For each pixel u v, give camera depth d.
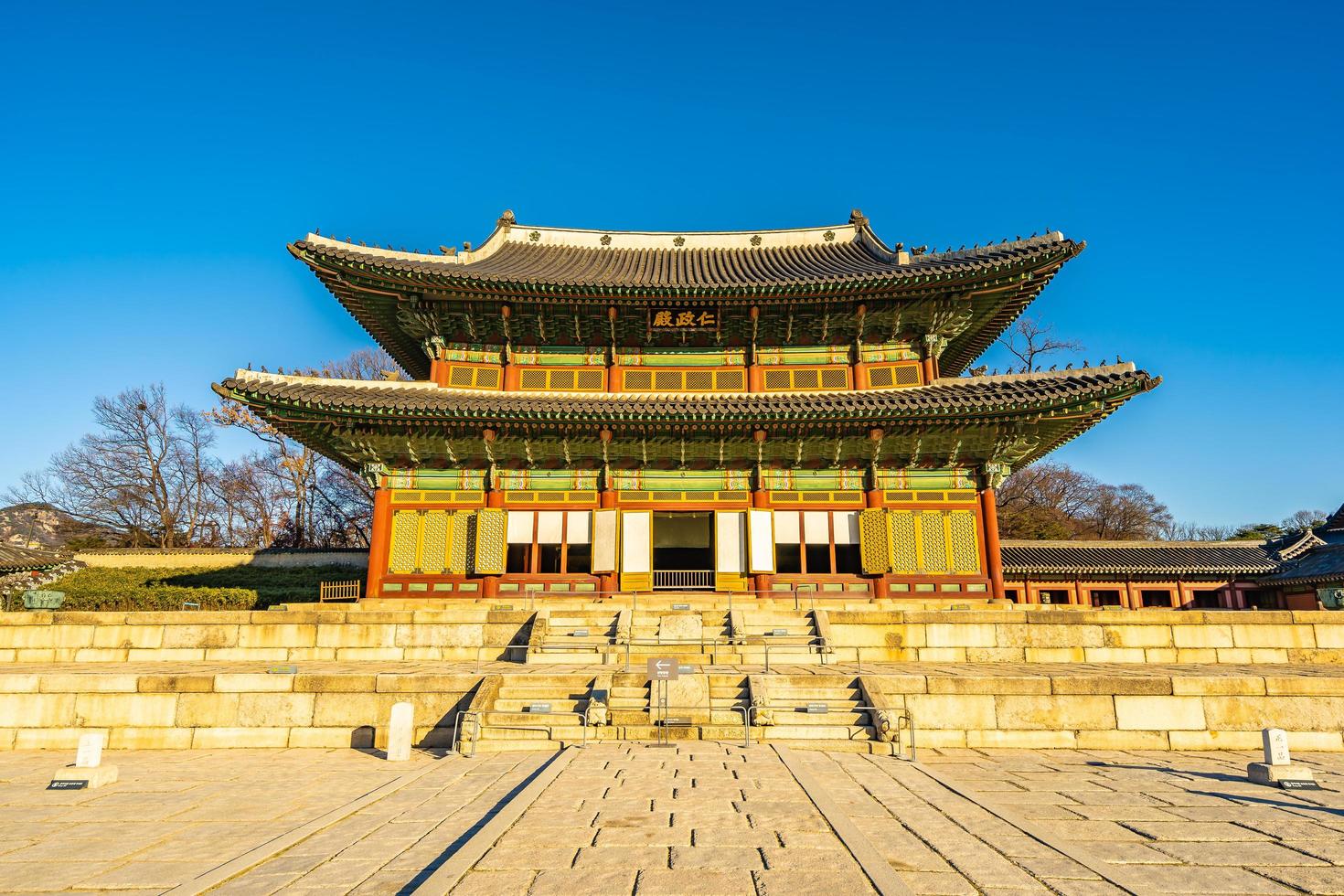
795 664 21.19
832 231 40.66
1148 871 8.52
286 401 27.33
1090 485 84.00
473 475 30.39
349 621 23.36
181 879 8.66
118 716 17.52
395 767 14.89
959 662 22.70
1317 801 11.96
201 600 35.50
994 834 9.60
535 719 16.62
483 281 29.41
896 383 31.86
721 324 32.03
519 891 7.45
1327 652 22.47
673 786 11.58
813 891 7.44
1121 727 17.00
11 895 8.21
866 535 29.53
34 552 43.53
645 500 30.28
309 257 28.58
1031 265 28.53
